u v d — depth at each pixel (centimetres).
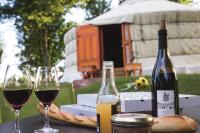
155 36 1187
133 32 1197
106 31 1616
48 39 2227
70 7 1928
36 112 238
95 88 707
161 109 152
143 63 1183
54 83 160
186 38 1189
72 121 164
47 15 1842
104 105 141
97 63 1301
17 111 155
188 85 650
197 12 1197
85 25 1329
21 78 155
